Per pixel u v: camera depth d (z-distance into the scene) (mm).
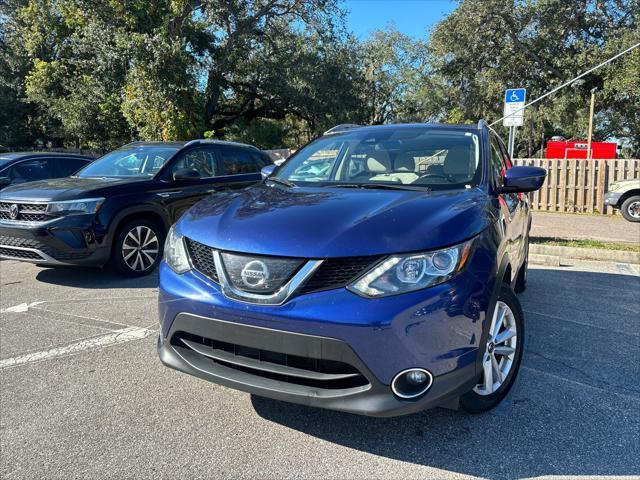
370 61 41844
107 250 6152
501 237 3078
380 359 2412
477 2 24500
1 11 31656
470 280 2613
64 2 22766
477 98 29703
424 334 2451
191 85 20375
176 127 19656
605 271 7152
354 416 3117
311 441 2852
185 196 7012
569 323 4871
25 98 32312
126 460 2670
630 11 23484
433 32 27344
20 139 36250
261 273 2543
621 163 14109
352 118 32688
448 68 28859
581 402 3297
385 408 2436
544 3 23359
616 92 22688
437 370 2494
